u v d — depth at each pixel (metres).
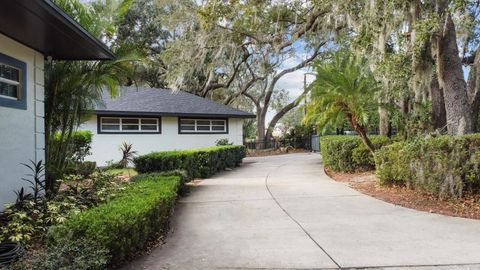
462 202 6.20
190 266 3.76
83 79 7.25
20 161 5.91
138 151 16.17
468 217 5.50
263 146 25.89
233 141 18.84
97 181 6.41
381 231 4.88
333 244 4.38
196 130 17.80
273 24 17.64
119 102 15.91
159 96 18.05
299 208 6.36
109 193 5.58
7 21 4.97
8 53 5.62
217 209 6.41
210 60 21.83
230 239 4.67
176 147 17.17
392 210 6.08
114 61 7.25
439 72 7.89
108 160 15.35
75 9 6.88
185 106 17.62
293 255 4.04
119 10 7.44
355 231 4.91
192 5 20.28
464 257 3.87
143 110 15.86
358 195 7.45
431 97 9.41
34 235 4.41
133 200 4.56
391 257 3.91
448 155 6.41
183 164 9.59
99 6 7.25
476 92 8.74
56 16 4.77
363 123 9.20
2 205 5.39
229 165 13.67
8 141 5.59
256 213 6.06
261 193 7.88
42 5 4.41
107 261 3.31
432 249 4.13
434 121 9.37
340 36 13.62
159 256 4.05
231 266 3.75
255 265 3.77
